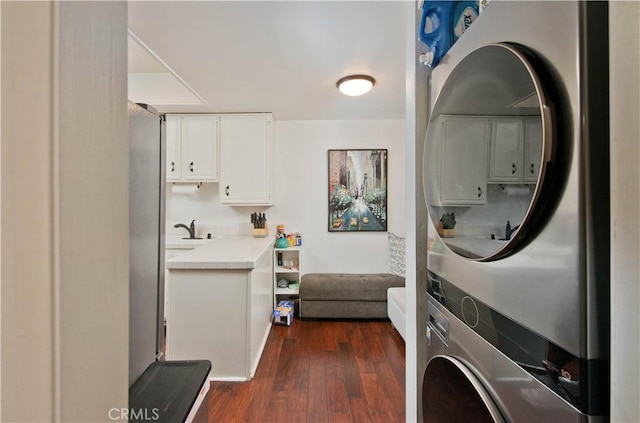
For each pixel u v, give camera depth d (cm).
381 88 255
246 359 201
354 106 304
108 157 41
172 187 328
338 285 304
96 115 39
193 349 202
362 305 304
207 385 92
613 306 44
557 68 52
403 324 227
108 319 41
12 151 33
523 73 58
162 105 297
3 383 33
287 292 327
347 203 355
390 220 355
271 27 167
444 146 95
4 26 33
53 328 34
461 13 101
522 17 60
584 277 47
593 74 47
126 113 45
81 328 37
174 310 203
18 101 33
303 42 182
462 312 84
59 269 34
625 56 43
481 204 74
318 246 358
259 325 237
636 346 41
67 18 35
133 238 83
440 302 98
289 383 196
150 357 94
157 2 145
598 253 46
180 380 86
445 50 100
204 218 354
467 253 81
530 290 57
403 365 218
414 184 123
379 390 189
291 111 320
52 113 33
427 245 113
